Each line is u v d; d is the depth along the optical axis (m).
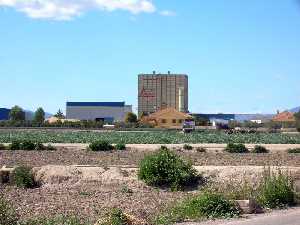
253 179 28.19
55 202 22.92
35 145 56.34
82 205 21.97
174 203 22.08
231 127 157.00
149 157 29.73
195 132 115.00
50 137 82.50
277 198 20.88
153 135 93.75
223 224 16.59
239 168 30.88
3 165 37.59
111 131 118.00
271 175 24.95
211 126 161.25
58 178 30.38
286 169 29.30
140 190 27.59
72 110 197.50
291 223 16.69
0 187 28.52
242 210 19.08
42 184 29.95
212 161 41.62
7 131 109.94
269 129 146.62
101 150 55.62
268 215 18.67
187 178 28.50
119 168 31.95
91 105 198.00
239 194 20.75
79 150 55.56
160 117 172.62
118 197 24.94
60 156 46.94
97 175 30.59
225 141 77.88
